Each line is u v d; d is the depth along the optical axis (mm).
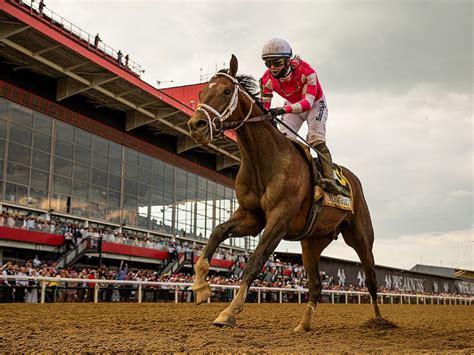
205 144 4398
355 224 5984
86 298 14188
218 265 29094
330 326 6098
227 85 4496
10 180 21562
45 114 23312
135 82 23516
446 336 4984
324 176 5219
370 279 6176
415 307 17578
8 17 18406
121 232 26656
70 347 3633
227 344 3887
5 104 21453
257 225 4859
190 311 9688
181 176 32344
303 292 20797
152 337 4281
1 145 21203
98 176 26250
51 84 23703
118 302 14031
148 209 29516
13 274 14141
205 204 34438
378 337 4785
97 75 22969
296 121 5641
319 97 5516
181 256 27219
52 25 19516
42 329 5031
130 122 27594
